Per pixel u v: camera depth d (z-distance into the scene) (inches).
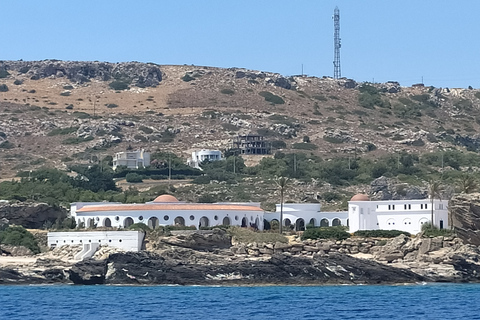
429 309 5610.2
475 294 6422.2
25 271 7071.9
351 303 5905.5
